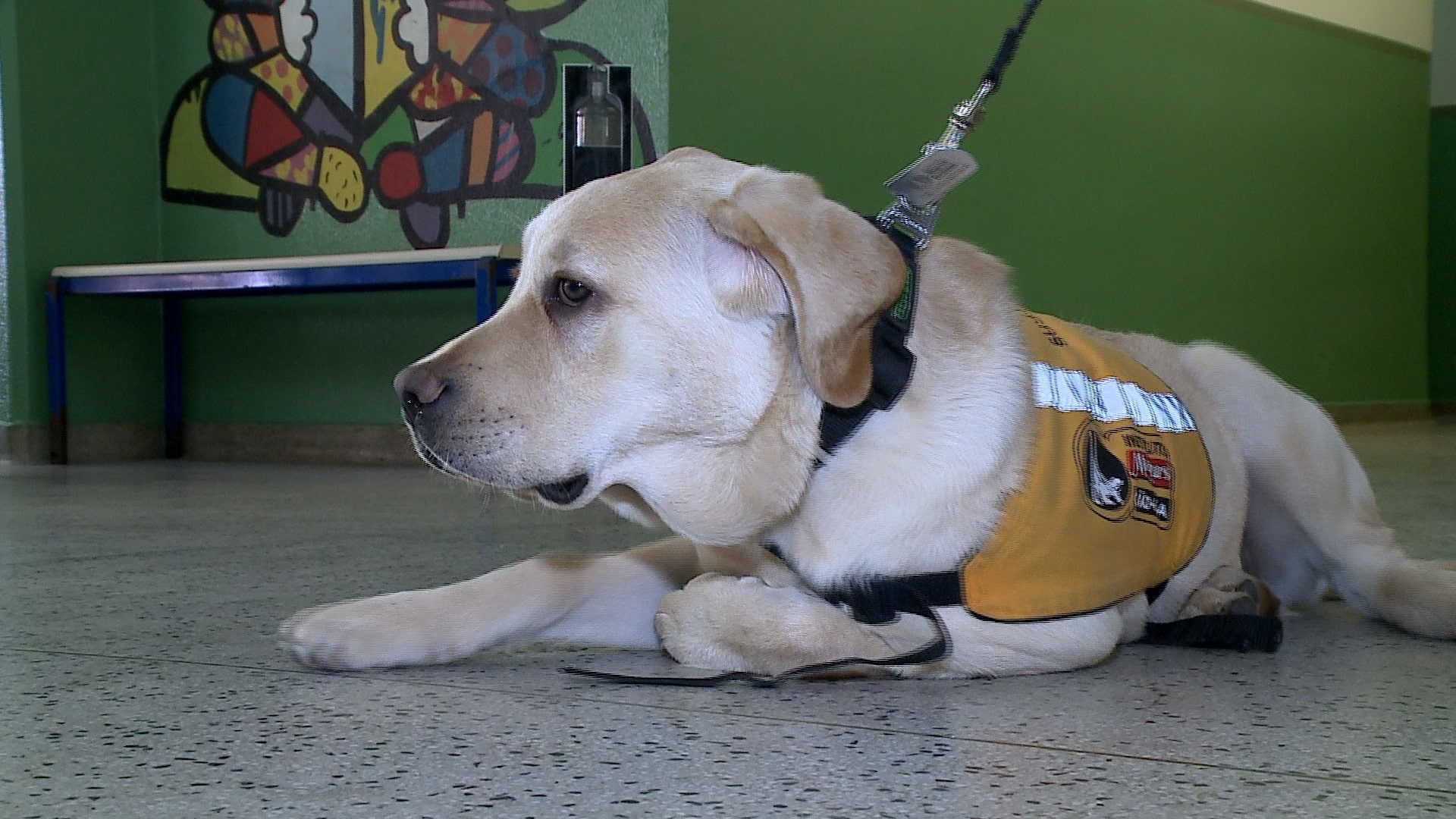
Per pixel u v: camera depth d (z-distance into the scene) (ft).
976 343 6.70
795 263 6.06
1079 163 29.58
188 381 27.53
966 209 26.30
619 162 21.54
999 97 27.20
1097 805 4.36
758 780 4.65
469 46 23.76
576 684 6.29
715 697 6.02
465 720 5.56
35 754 5.05
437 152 24.31
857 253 6.19
